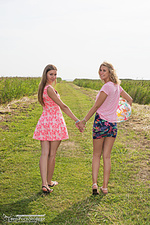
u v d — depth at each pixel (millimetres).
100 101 3080
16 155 4660
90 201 3012
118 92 3166
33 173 3861
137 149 5027
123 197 3100
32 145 5270
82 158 4617
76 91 21141
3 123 7137
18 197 3109
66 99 14023
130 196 3113
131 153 4770
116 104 3154
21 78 17750
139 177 3719
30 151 4914
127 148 5102
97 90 22875
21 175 3777
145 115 8461
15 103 11562
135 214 2725
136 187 3387
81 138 5996
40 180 3613
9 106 10367
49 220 2619
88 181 3613
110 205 2906
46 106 3316
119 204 2930
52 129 3270
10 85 12547
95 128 3139
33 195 3162
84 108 10547
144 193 3201
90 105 11531
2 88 11641
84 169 4074
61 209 2838
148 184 3477
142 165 4164
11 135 5961
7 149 4988
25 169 4016
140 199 3049
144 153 4746
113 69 3139
